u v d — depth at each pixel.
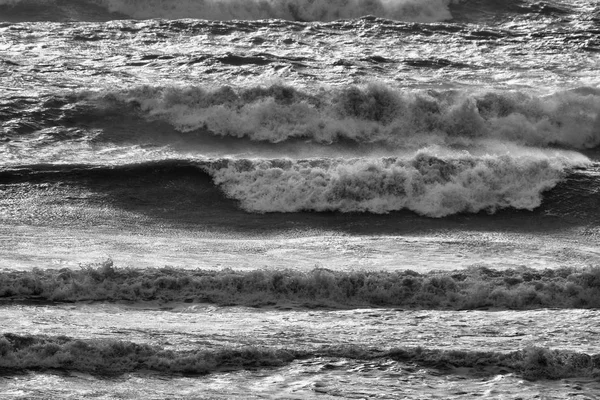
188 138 74.81
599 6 117.62
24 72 83.06
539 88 85.75
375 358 32.88
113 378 30.73
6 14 107.25
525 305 42.00
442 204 65.25
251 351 32.66
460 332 36.59
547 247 56.72
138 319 37.50
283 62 89.31
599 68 94.62
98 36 95.19
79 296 40.38
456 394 30.16
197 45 94.69
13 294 40.06
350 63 90.81
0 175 63.41
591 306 42.22
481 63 94.50
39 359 31.48
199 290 41.62
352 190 64.94
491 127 79.06
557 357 32.69
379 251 53.34
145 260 48.59
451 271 45.09
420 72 90.12
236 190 64.94
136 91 77.38
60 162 67.25
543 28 109.19
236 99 77.19
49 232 55.16
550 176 68.56
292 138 75.75
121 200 62.62
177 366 31.75
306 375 31.36
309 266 48.84
